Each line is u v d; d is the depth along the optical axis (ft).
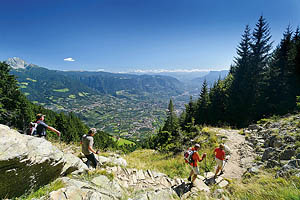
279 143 25.99
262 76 76.43
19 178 10.97
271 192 12.89
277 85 76.23
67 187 12.63
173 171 28.94
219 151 22.95
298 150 19.43
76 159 18.04
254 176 19.48
